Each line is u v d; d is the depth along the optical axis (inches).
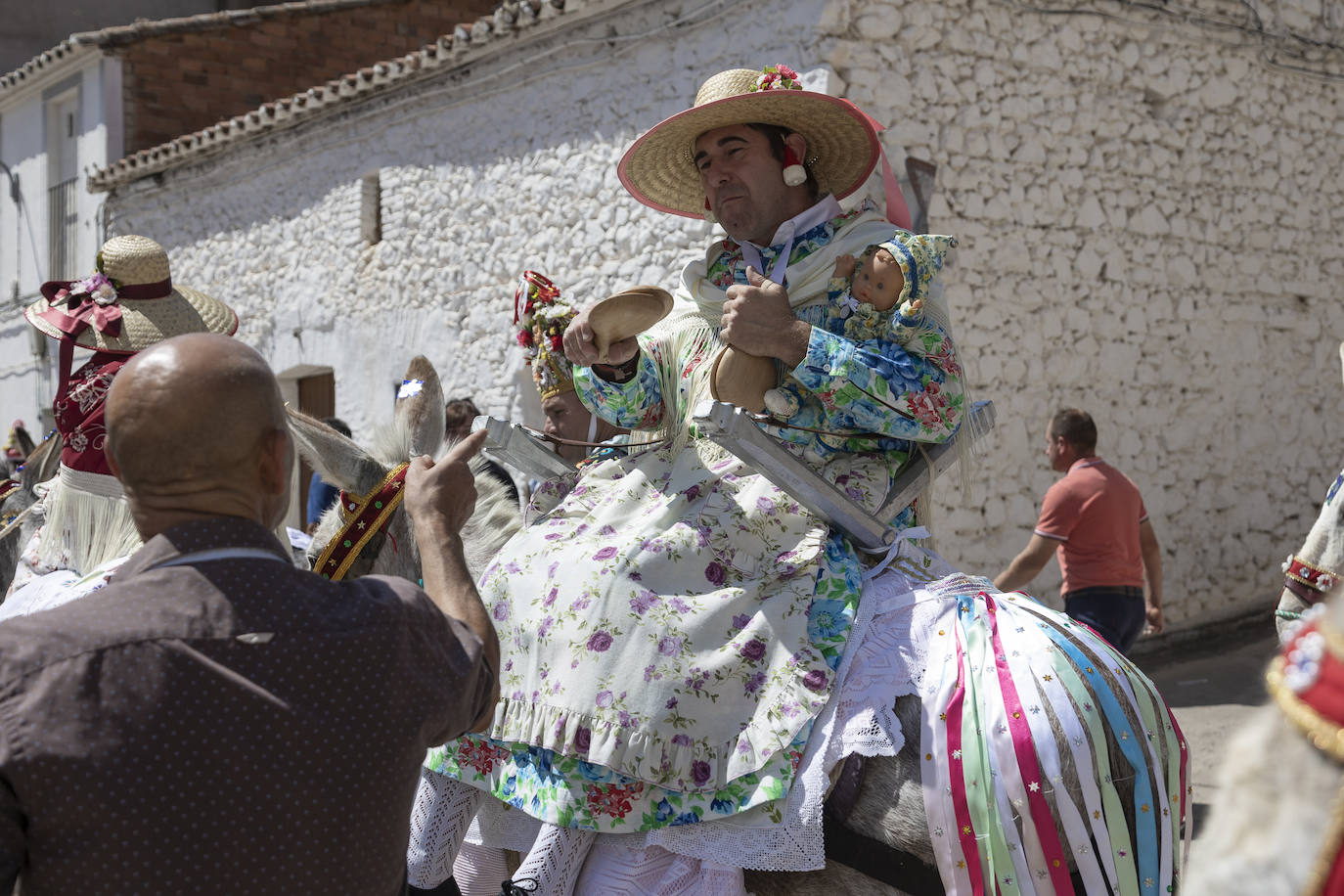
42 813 56.1
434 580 74.5
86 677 57.3
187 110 601.0
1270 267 370.0
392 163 446.0
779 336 93.0
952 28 307.9
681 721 88.7
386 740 62.5
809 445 100.3
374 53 642.2
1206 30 350.3
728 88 107.2
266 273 511.8
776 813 86.8
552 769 92.1
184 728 57.8
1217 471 358.0
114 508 102.9
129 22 799.1
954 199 308.5
